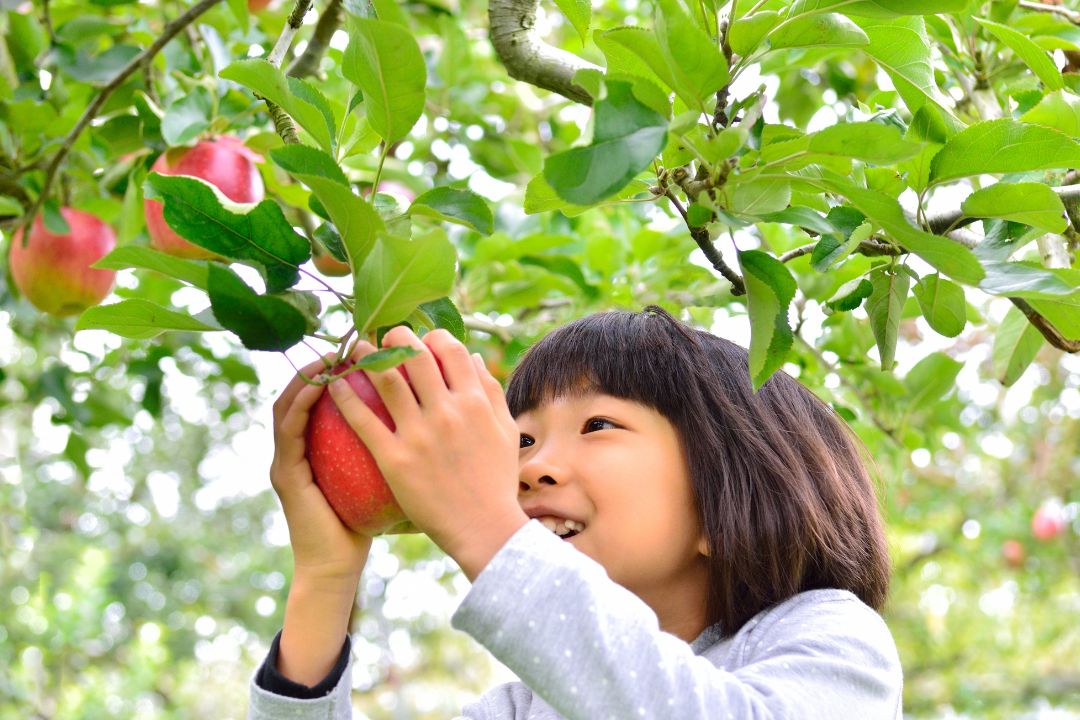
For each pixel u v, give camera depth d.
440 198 1.01
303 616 1.03
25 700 5.55
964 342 3.24
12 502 4.67
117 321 0.98
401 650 7.65
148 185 0.91
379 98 0.93
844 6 0.93
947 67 1.54
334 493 0.98
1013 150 1.02
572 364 1.26
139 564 8.27
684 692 0.91
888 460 2.42
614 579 1.18
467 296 2.45
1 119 1.98
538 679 0.89
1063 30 1.54
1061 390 5.16
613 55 1.01
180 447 8.11
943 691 7.00
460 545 0.92
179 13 2.31
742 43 0.94
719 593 1.21
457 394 0.95
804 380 2.25
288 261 0.94
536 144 2.90
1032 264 0.94
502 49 1.30
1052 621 6.93
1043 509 5.29
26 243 1.90
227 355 2.87
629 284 2.35
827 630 1.13
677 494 1.21
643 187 1.02
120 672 6.81
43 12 2.09
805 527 1.26
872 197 0.88
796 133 1.01
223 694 8.43
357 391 0.95
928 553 5.98
